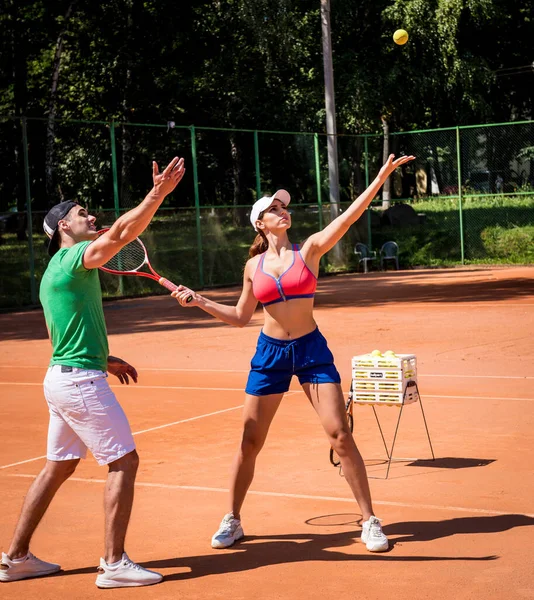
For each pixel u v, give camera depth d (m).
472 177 46.53
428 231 46.66
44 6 50.56
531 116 66.00
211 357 20.06
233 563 7.23
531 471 9.70
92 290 7.04
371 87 52.88
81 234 7.36
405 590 6.43
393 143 51.28
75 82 56.22
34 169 41.75
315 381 7.61
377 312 27.48
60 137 39.19
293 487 9.45
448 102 56.66
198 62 54.97
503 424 12.21
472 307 27.61
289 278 7.58
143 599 6.52
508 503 8.57
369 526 7.43
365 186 50.12
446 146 46.88
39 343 24.05
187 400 15.07
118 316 30.33
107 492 6.89
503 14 54.78
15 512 8.98
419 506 8.60
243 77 54.62
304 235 43.81
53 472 7.16
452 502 8.68
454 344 20.16
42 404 15.34
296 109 54.41
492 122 58.56
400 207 47.94
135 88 53.72
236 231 41.41
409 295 32.47
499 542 7.44
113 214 36.78
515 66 62.72
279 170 46.16
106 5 53.28
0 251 34.59
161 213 38.41
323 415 7.56
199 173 48.78
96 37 54.34
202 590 6.65
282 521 8.33
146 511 8.81
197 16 54.81
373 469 10.09
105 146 38.59
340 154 47.28
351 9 54.88
